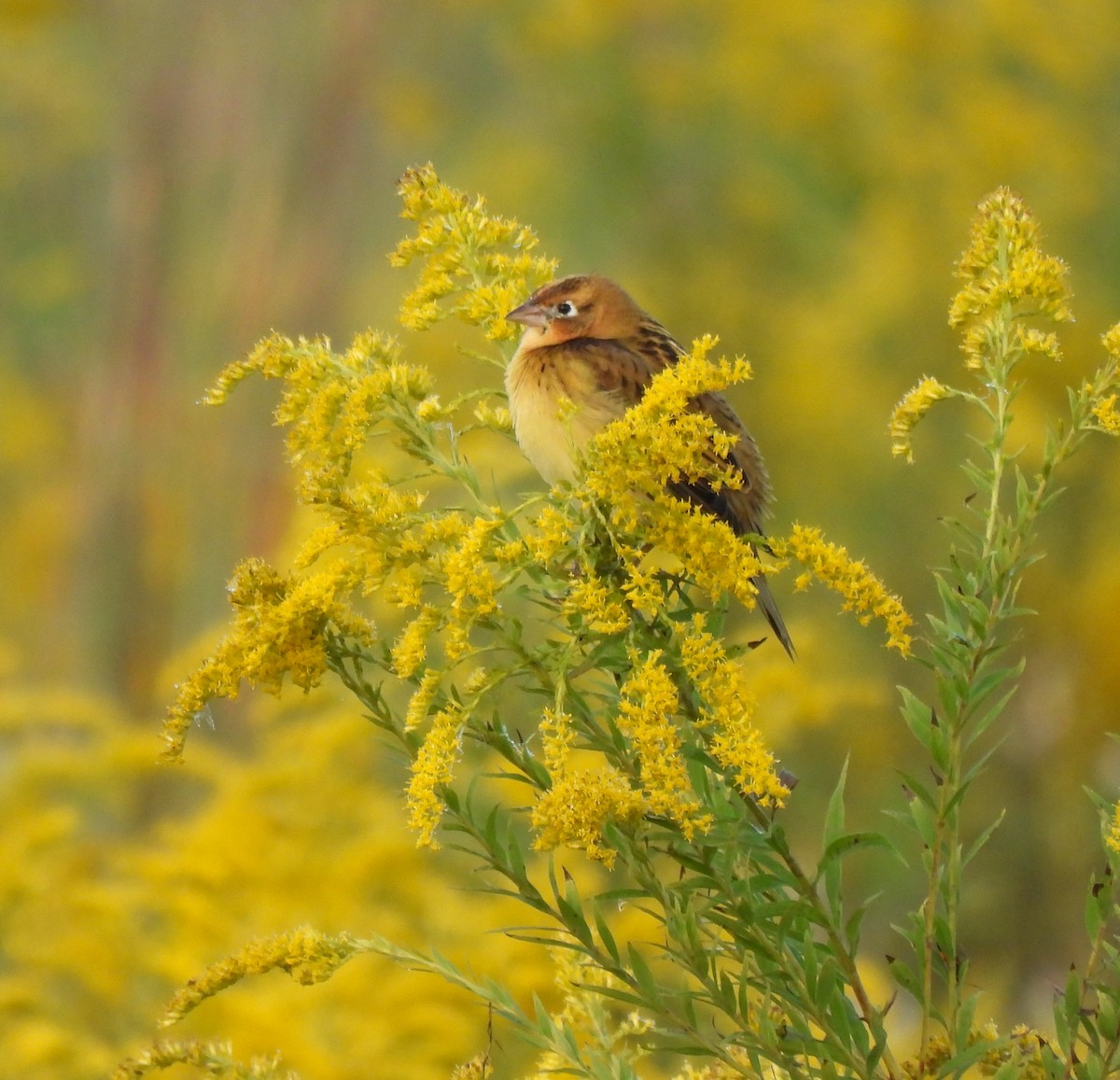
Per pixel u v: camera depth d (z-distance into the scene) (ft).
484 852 17.16
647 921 30.25
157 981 32.12
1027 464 76.95
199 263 72.08
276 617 17.49
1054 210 88.22
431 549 17.99
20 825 33.60
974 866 67.41
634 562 17.83
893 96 92.22
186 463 70.08
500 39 92.63
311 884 33.24
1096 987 16.81
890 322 88.02
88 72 90.33
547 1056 17.44
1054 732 72.43
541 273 21.18
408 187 21.16
